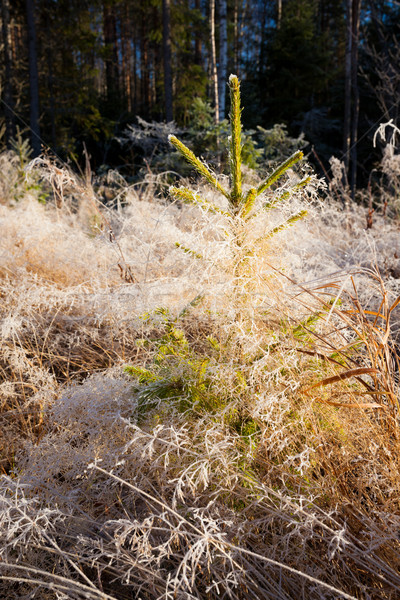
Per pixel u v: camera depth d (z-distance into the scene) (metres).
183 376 1.62
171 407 1.55
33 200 5.18
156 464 1.43
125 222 3.48
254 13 29.47
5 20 16.47
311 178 1.52
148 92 25.77
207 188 2.11
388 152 5.33
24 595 1.27
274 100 16.66
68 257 3.41
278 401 1.43
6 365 2.43
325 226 4.30
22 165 6.42
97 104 18.73
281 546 1.31
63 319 2.77
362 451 1.49
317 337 1.62
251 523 1.28
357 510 1.30
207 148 7.57
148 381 1.75
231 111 1.49
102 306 2.60
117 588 1.31
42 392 1.99
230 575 1.15
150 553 1.20
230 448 1.44
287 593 1.19
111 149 17.19
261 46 18.83
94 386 1.87
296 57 16.73
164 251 2.96
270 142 8.54
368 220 4.27
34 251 3.49
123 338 2.46
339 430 1.55
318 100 19.27
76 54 21.17
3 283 2.97
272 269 1.66
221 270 1.60
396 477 1.35
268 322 1.70
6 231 3.85
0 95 17.23
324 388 1.57
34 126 14.69
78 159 17.03
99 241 3.06
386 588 1.17
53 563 1.36
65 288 2.88
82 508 1.47
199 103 8.70
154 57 24.52
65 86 17.91
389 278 2.67
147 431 1.57
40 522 1.37
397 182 5.64
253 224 1.58
